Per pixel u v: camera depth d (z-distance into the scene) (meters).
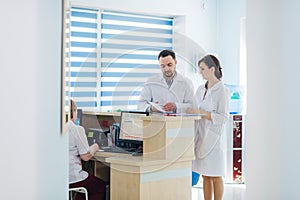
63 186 2.25
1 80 1.07
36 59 1.46
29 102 1.36
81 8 5.64
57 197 1.99
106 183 4.08
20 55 1.25
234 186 5.87
